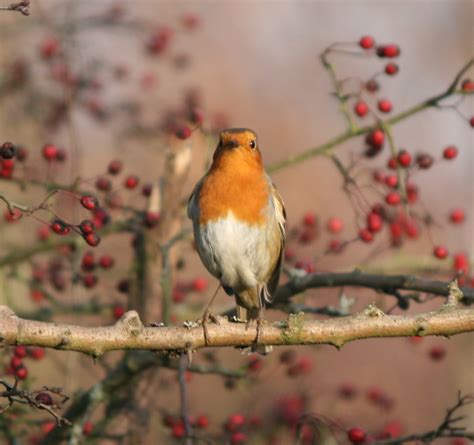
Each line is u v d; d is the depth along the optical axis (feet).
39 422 30.86
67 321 45.21
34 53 41.37
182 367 31.50
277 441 36.11
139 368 31.32
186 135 36.19
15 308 38.42
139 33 43.27
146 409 34.83
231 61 69.97
